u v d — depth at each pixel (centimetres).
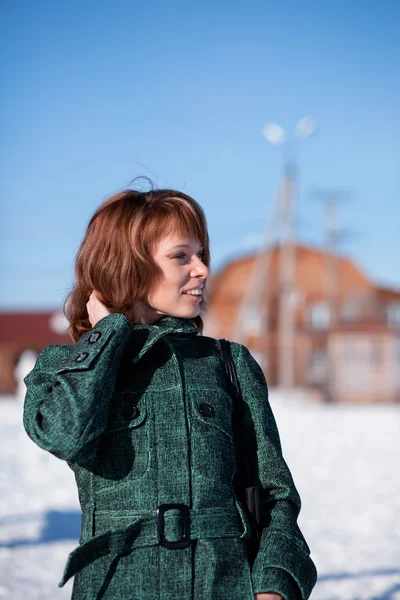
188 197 256
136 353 237
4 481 1080
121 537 213
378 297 5894
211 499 222
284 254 4494
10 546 673
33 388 233
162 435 225
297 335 5753
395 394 5566
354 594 590
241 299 5859
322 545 760
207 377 241
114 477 222
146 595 211
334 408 3900
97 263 248
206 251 261
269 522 235
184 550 216
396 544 771
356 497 1064
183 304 251
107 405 221
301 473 1321
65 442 211
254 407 247
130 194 257
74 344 243
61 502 923
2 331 5572
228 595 214
